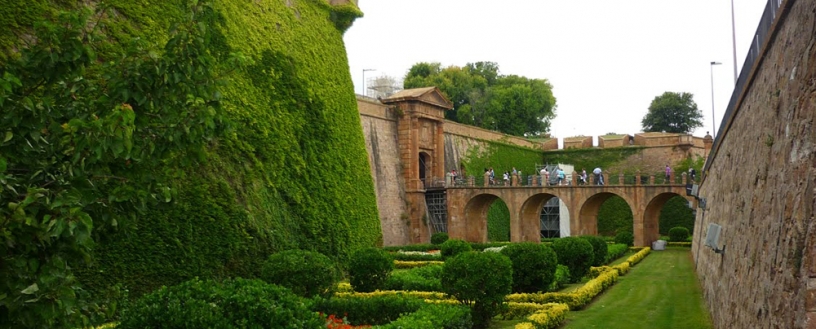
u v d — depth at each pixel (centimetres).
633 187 5953
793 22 1120
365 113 5894
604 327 1997
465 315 1766
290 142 3438
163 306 1203
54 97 1112
